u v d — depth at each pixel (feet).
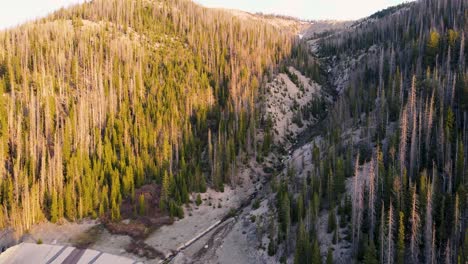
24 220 285.23
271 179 354.74
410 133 295.89
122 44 487.20
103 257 269.85
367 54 573.74
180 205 323.78
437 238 212.43
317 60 651.25
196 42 544.21
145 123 384.47
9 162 322.14
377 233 225.15
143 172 343.87
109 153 339.57
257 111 425.69
